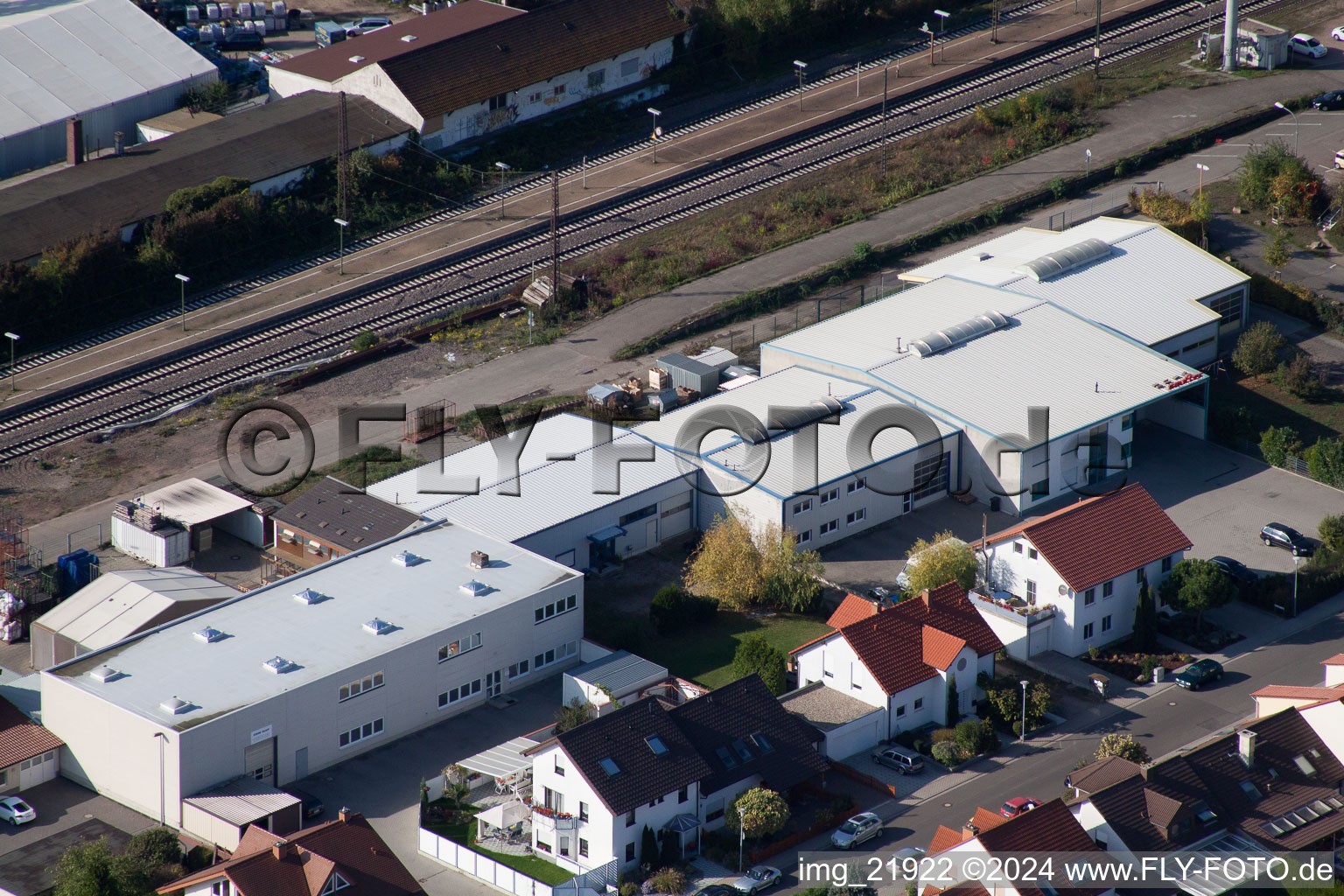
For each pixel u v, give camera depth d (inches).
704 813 4709.6
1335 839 4623.5
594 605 5866.1
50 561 6092.5
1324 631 5649.6
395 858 4365.2
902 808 4830.2
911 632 5211.6
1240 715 5221.5
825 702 5147.6
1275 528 6102.4
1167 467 6633.9
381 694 5128.0
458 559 5654.5
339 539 5969.5
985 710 5251.0
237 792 4781.0
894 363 6722.4
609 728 4655.5
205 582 5738.2
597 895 4466.0
